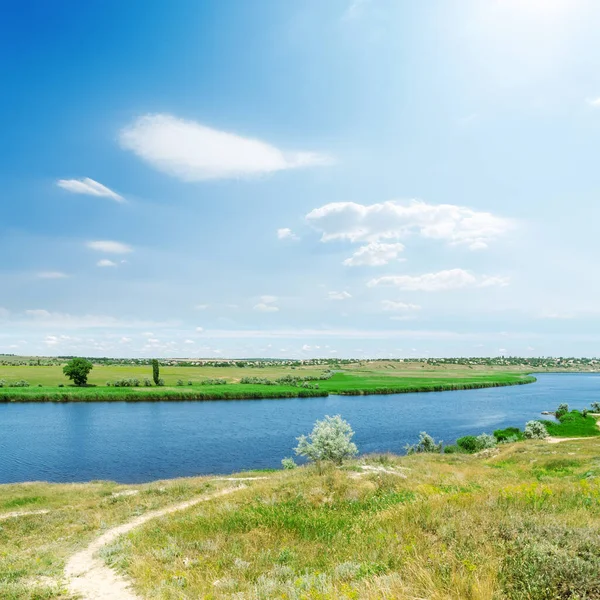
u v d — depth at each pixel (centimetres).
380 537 992
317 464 2464
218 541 1234
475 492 1367
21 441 6800
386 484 1944
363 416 9806
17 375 17238
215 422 8731
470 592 583
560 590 563
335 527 1322
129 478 4803
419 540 864
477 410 11062
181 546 1224
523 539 726
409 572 693
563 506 1029
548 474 2520
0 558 1360
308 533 1291
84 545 1505
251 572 956
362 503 1662
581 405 12462
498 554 698
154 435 7281
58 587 978
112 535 1648
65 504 2475
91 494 2736
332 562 928
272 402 12731
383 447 6538
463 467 2864
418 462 2823
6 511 2377
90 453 5997
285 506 1652
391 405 12125
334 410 10844
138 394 12744
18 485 3238
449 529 862
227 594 819
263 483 2264
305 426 8231
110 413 10088
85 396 12419
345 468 2431
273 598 752
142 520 1909
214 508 1758
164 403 12231
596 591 552
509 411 10906
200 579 922
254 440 6869
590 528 750
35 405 11412
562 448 3978
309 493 1827
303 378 19162
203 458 5722
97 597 912
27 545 1645
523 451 4000
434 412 10581
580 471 2508
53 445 6500
